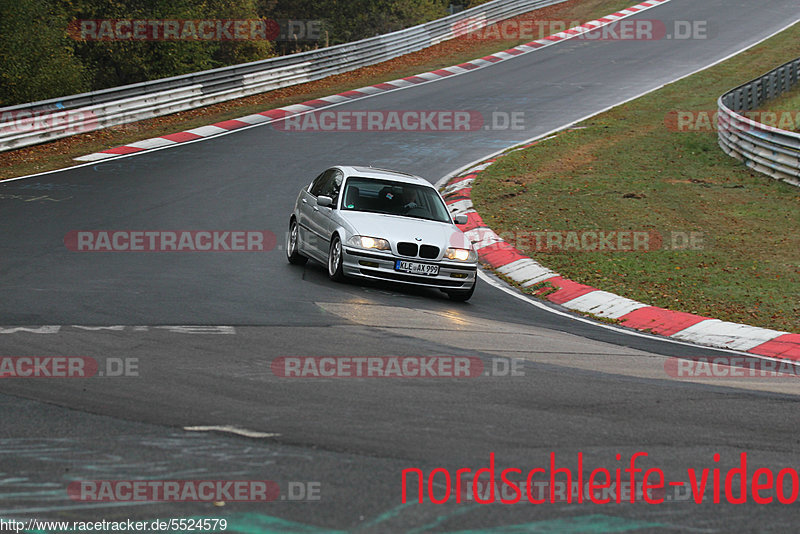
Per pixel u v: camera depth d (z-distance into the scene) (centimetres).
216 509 1213
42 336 2200
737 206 5131
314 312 2719
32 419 1556
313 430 1566
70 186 4991
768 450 1628
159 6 9950
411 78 9300
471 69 9912
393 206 3438
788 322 3212
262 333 2370
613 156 6412
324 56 9312
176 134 6694
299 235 3631
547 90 8850
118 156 5941
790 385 2286
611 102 8338
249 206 4734
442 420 1673
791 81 9100
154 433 1511
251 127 7069
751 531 1230
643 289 3644
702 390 2105
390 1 14362
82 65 9050
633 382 2136
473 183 5594
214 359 2056
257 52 13038
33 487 1264
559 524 1215
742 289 3644
